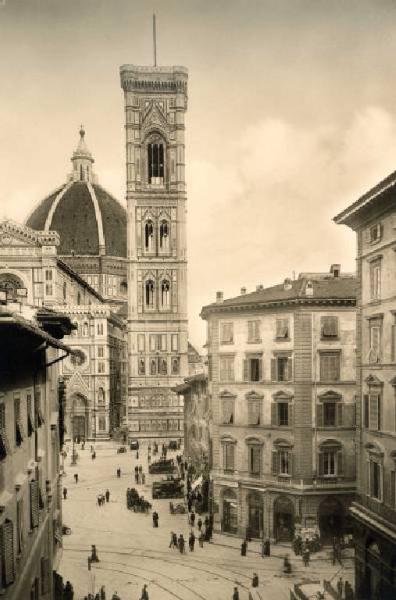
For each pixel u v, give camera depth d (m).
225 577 44.69
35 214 156.88
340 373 53.41
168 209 116.69
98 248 154.38
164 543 52.91
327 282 57.66
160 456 98.44
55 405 42.62
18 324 19.66
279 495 53.53
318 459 52.66
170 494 70.06
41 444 33.06
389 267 38.06
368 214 40.91
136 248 115.94
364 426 41.62
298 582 43.38
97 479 80.06
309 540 50.69
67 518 60.94
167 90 115.69
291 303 53.19
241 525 55.47
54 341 27.31
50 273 107.75
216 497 57.50
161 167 117.25
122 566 47.12
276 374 54.62
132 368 114.88
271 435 54.34
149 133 116.06
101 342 120.88
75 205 156.75
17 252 107.44
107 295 154.00
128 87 114.38
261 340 55.91
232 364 57.72
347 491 52.56
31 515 28.23
